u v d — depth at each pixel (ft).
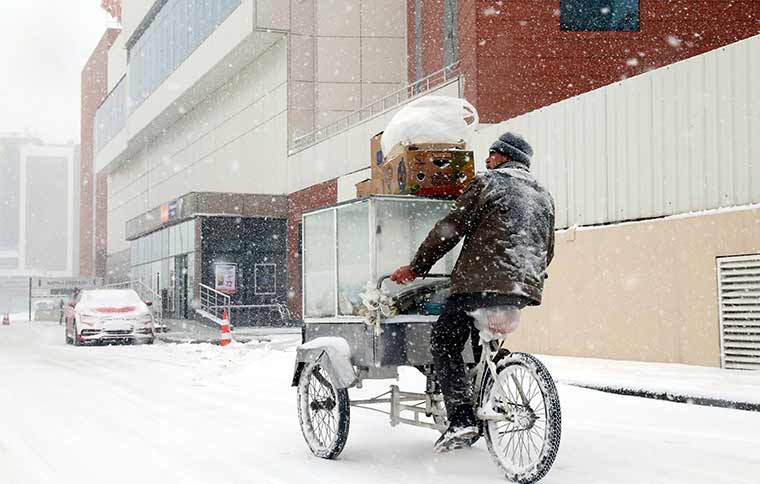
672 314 37.58
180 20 140.56
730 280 34.73
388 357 16.98
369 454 18.28
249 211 107.45
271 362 43.68
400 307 17.37
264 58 115.44
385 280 17.69
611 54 75.25
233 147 128.47
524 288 15.03
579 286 43.29
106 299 71.36
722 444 18.98
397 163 18.78
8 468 17.16
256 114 118.62
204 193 106.01
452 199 18.20
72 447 19.57
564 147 45.01
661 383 28.84
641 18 75.66
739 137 34.71
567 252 44.14
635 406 25.67
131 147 192.03
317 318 19.36
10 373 41.06
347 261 18.43
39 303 223.51
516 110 74.23
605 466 16.49
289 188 107.65
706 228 35.91
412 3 105.19
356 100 107.86
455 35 90.89
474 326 16.11
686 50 75.77
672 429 21.30
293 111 106.93
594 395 28.27
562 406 25.82
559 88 74.74
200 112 145.28
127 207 209.97
